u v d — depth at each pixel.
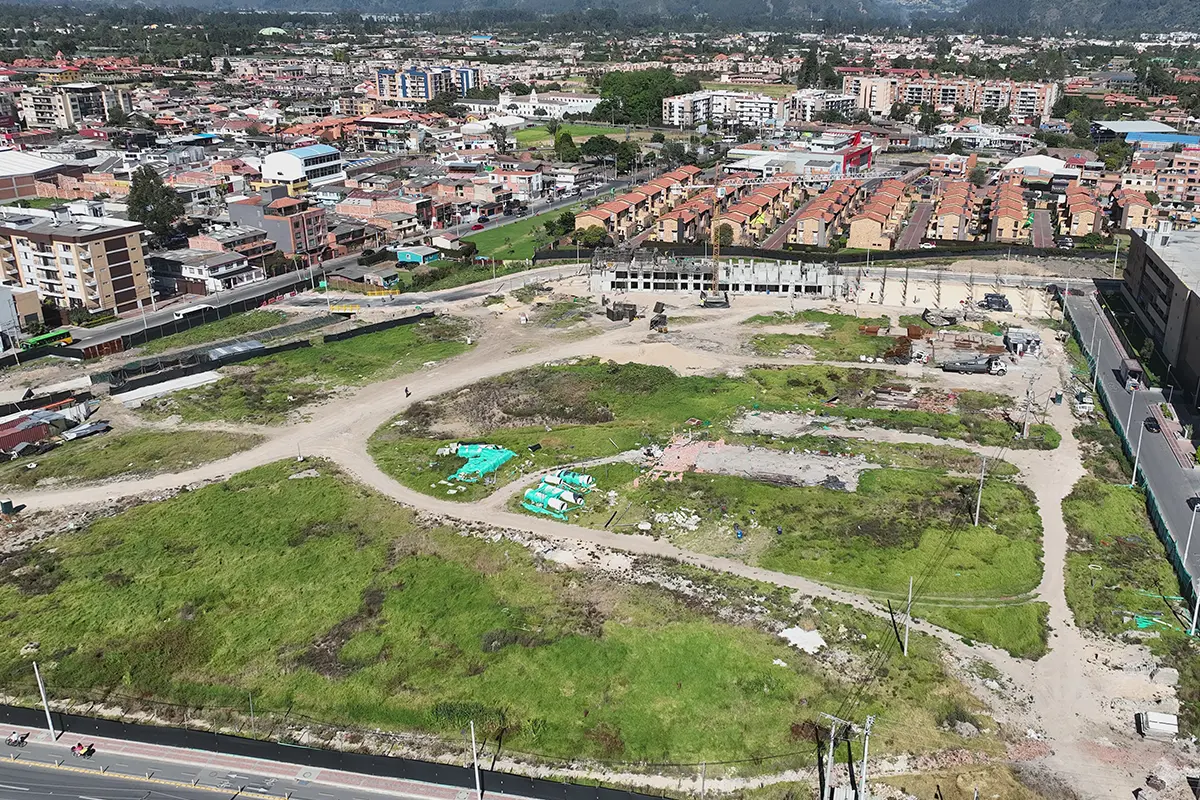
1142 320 185.38
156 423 149.50
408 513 119.62
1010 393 155.38
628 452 134.88
